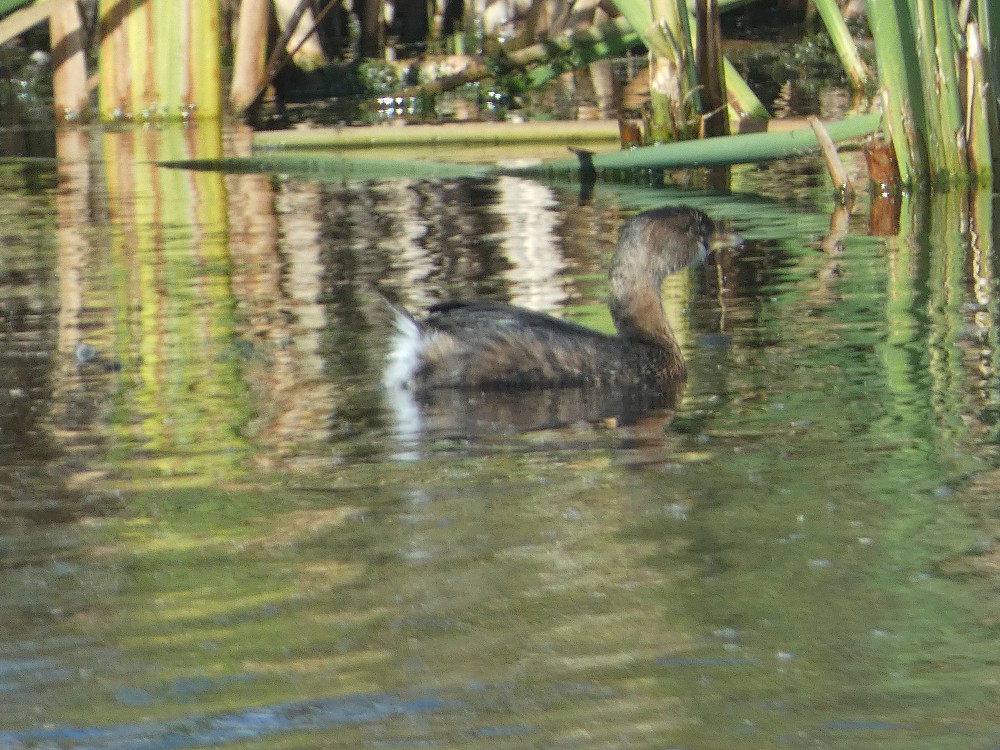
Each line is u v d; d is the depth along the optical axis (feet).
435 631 25.20
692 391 39.58
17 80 96.43
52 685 23.59
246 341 44.21
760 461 33.58
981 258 53.62
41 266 53.83
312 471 33.27
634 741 21.84
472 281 51.26
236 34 100.63
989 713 22.61
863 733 22.04
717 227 46.19
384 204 65.00
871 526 29.60
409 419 37.29
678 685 23.45
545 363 40.81
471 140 77.71
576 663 24.00
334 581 27.14
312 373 41.16
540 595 26.48
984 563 27.71
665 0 71.46
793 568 27.53
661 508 30.68
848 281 50.93
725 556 28.17
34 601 26.50
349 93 93.45
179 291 50.11
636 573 27.40
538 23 93.30
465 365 40.68
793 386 39.52
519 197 66.69
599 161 68.18
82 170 73.36
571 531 29.40
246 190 68.64
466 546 28.76
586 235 58.54
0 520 30.40
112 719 22.56
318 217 62.34
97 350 43.27
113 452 34.60
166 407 38.11
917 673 23.82
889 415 36.70
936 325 44.96
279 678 23.67
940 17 65.62
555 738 21.91
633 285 43.96
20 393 39.27
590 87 94.12
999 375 39.65
